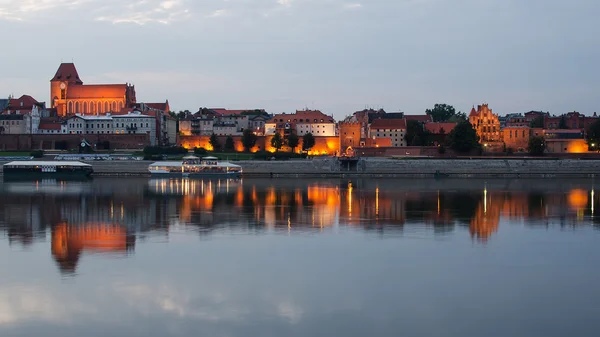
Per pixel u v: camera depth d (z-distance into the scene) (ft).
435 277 269.23
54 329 211.20
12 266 282.15
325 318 221.25
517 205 498.69
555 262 296.51
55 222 403.95
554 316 224.12
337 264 288.92
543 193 598.75
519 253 314.14
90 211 457.27
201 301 236.84
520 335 207.92
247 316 222.48
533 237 356.38
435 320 220.02
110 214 440.04
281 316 222.89
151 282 258.78
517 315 225.15
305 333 208.54
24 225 391.86
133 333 208.44
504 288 254.68
